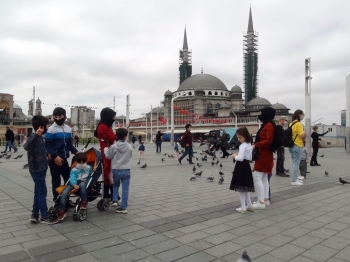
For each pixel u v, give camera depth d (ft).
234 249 16.69
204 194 31.17
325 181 39.58
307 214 23.66
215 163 61.36
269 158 25.58
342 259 15.46
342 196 30.25
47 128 22.88
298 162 36.52
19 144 158.30
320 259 15.44
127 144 24.61
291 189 34.01
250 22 425.28
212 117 367.86
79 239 18.12
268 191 26.89
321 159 73.20
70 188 22.49
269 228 20.22
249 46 424.05
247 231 19.61
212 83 414.62
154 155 87.81
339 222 21.57
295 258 15.57
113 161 24.40
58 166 24.61
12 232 19.42
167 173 47.98
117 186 25.58
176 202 27.53
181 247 16.94
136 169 53.36
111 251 16.39
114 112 26.68
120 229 19.94
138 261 15.19
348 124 94.79
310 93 75.25
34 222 21.33
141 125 398.01
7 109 277.03
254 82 422.41
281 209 25.22
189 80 423.64
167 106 425.69
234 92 402.93
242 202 23.97
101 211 24.54
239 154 23.57
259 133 26.07
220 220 21.97
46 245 17.19
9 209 25.16
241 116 361.51
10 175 44.70
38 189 21.29
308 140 77.05
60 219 21.49
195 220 21.91
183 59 515.91
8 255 15.80
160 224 20.99
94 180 23.90
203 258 15.53
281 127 43.80
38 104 405.39
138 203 27.17
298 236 18.72
